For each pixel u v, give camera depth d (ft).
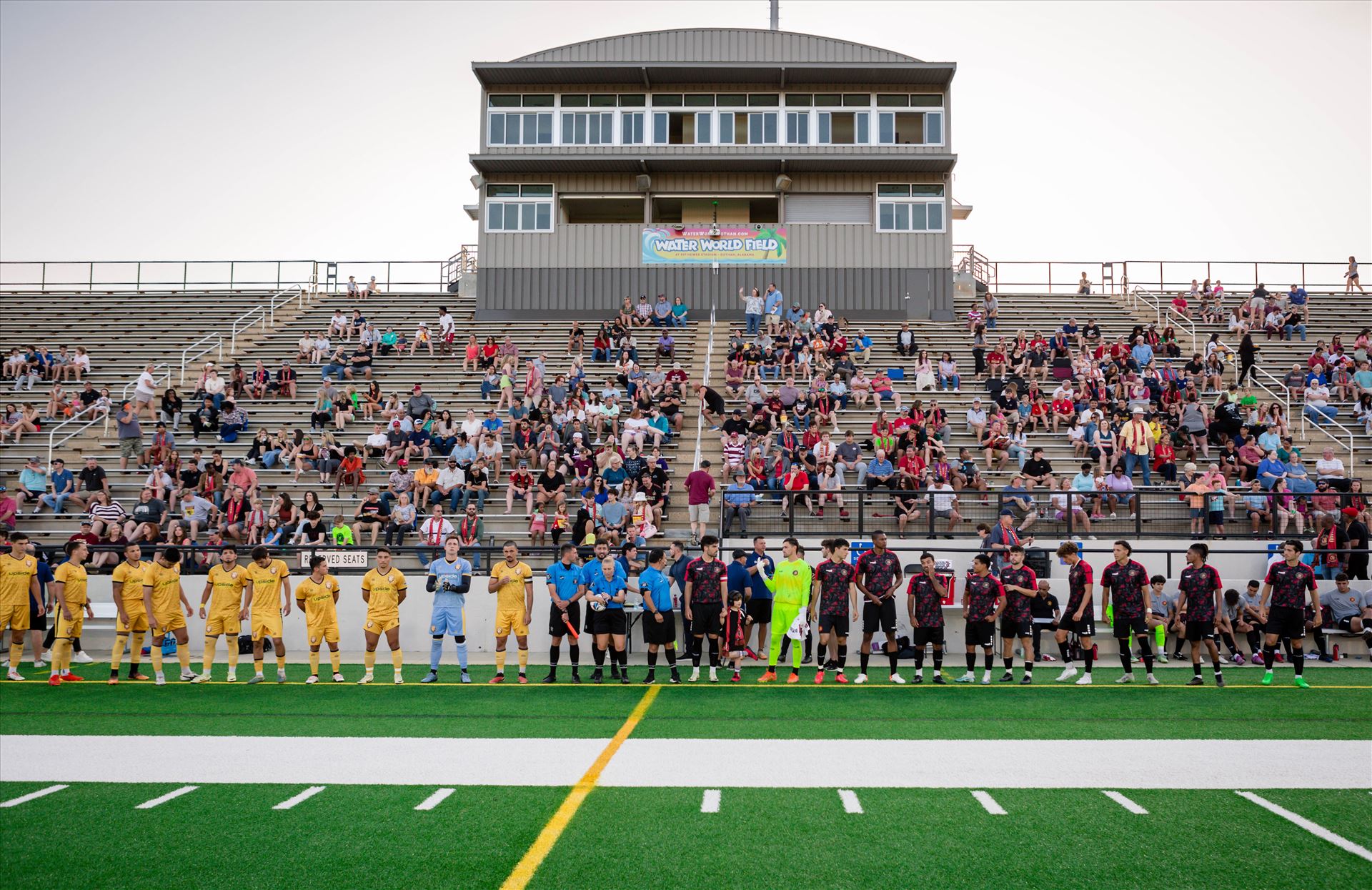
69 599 47.44
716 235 111.24
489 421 78.84
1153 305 112.37
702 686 46.93
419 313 112.16
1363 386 88.43
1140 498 64.95
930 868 21.83
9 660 48.96
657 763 30.83
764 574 54.60
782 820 25.08
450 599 47.85
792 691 45.16
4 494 73.46
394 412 84.07
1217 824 24.76
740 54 110.63
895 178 111.86
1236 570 63.00
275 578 47.91
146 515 67.51
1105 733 35.40
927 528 64.90
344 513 72.43
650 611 47.44
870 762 30.99
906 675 50.67
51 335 106.32
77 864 22.15
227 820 25.21
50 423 86.43
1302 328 102.37
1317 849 22.97
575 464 72.18
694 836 23.85
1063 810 25.91
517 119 112.06
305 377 94.94
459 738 34.71
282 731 35.94
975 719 38.14
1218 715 38.99
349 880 21.16
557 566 48.44
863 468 70.23
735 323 106.83
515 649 60.44
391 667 53.26
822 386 84.38
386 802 26.68
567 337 104.37
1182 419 76.64
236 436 82.17
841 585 48.03
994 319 106.52
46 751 32.81
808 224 111.14
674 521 69.87
